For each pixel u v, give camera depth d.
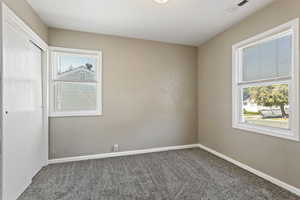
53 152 2.96
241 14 2.54
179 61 3.85
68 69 3.08
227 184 2.22
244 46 2.71
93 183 2.26
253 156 2.55
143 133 3.56
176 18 2.66
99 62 3.23
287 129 2.14
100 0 2.17
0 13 1.57
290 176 2.04
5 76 1.67
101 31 3.14
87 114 3.15
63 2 2.19
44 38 2.76
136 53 3.50
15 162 1.88
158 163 2.96
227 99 3.08
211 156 3.32
